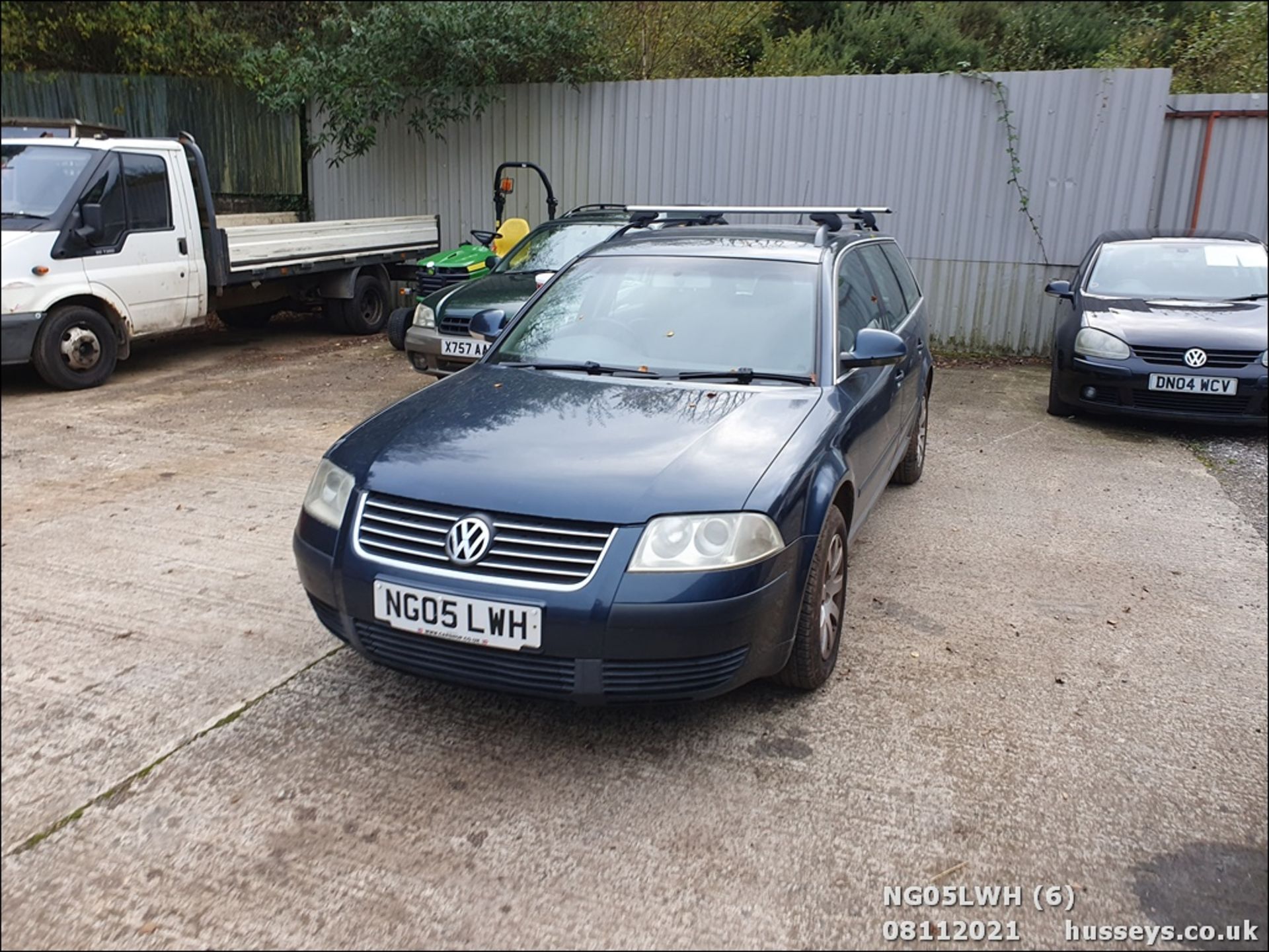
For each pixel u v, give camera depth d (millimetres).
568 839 2820
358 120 11969
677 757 3236
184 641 3967
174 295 8961
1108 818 2979
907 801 3029
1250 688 3811
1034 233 10586
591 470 3197
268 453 6625
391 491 3211
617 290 4633
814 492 3395
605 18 13586
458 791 3035
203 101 13594
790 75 15867
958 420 8242
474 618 2959
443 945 2426
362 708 3500
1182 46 15938
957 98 10461
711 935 2479
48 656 3818
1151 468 6910
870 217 5969
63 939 2408
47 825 2822
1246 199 10391
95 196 8266
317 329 12016
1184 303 8102
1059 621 4395
